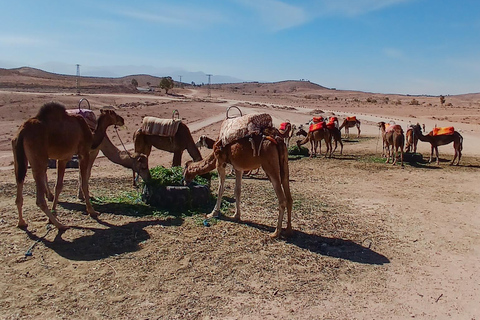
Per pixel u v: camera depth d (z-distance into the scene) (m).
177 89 150.75
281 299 5.81
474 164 19.03
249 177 14.66
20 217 8.04
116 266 6.57
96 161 19.38
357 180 14.73
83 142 8.75
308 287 6.20
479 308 5.81
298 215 9.89
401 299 5.98
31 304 5.39
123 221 8.73
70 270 6.38
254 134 8.20
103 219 8.80
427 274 6.84
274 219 9.45
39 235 7.73
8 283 5.91
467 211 10.72
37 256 6.84
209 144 11.99
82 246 7.30
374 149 24.16
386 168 17.50
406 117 52.31
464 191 13.08
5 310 5.23
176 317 5.24
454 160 18.92
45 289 5.79
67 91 83.25
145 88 140.50
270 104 76.50
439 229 9.21
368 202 11.49
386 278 6.62
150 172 10.56
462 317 5.57
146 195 9.97
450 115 58.25
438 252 7.83
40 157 7.73
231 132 8.53
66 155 8.43
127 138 29.28
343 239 8.36
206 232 8.29
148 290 5.87
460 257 7.62
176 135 12.09
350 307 5.69
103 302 5.51
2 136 28.91
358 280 6.51
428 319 5.49
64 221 8.56
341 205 11.07
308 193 12.39
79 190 10.23
